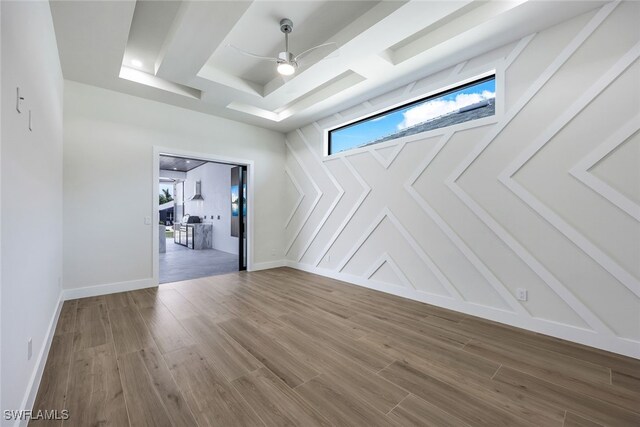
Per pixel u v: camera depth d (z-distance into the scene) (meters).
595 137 2.25
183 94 3.87
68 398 1.59
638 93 2.09
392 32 2.50
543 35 2.52
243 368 1.94
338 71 3.18
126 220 3.79
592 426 1.42
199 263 5.99
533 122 2.56
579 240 2.31
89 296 3.50
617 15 2.18
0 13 1.04
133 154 3.86
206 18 2.32
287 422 1.44
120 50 2.77
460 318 2.87
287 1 2.41
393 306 3.24
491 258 2.82
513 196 2.67
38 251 1.79
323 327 2.64
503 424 1.43
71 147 3.40
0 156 1.04
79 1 2.12
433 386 1.75
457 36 2.62
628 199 2.11
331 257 4.65
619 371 1.91
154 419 1.45
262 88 3.88
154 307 3.15
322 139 4.81
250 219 5.16
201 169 9.67
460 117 3.21
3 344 1.07
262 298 3.52
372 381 1.80
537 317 2.53
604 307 2.21
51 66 2.34
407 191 3.55
